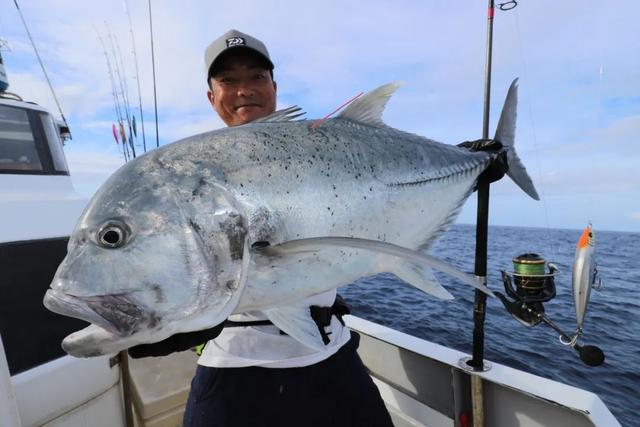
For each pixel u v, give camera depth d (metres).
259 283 1.24
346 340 1.78
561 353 5.01
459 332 6.00
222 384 1.51
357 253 1.44
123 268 1.07
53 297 1.03
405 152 1.70
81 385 1.98
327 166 1.42
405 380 2.36
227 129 1.35
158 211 1.12
